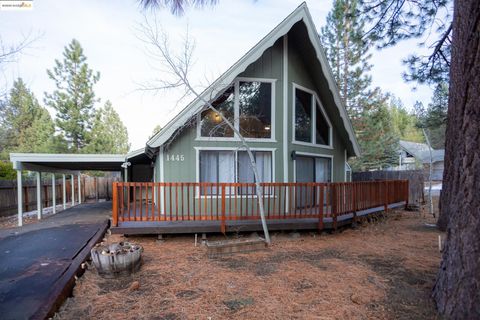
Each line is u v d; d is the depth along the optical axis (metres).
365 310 2.88
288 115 8.04
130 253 3.87
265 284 3.55
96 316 2.79
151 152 7.38
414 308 2.90
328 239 6.02
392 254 4.84
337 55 17.39
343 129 9.88
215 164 7.49
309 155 8.78
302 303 3.04
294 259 4.61
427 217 8.83
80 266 3.99
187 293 3.30
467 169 2.60
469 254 2.55
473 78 2.54
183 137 7.27
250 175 7.62
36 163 9.53
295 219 6.57
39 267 4.14
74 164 10.52
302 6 7.39
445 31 6.62
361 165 19.06
